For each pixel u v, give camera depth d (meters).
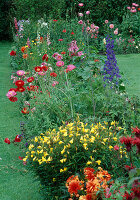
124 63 8.62
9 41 14.45
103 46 9.88
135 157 2.54
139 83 6.38
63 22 9.10
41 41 6.84
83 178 2.48
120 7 12.05
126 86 6.02
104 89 4.46
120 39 10.45
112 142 2.73
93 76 5.08
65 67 5.60
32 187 3.07
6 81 7.06
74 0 11.86
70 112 3.81
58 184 2.66
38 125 3.64
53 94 4.23
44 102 3.92
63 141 2.66
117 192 2.03
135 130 1.92
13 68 7.84
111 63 4.50
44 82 4.50
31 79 4.30
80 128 2.76
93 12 12.03
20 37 8.11
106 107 3.96
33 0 10.21
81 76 5.20
